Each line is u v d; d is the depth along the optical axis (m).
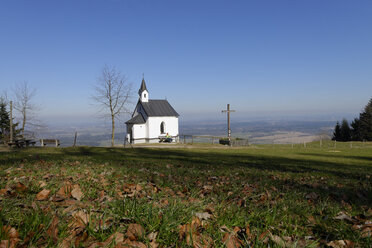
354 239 2.61
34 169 6.74
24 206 2.62
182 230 2.36
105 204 3.01
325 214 3.66
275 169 11.30
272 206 3.72
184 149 28.89
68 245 1.93
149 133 46.91
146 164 10.38
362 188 6.65
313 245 2.32
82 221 2.31
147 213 2.71
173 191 4.59
